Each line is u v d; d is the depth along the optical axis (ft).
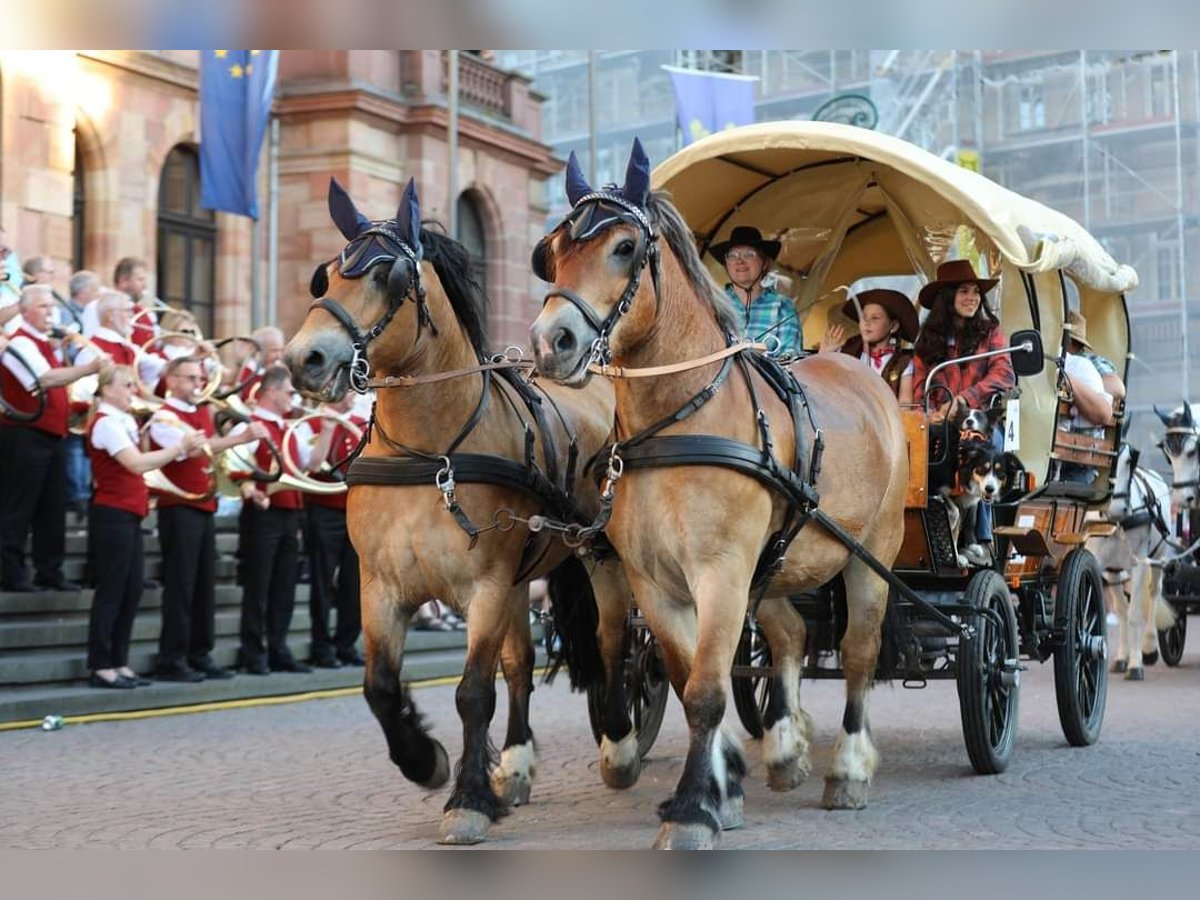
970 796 25.89
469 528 22.39
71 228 63.41
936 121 102.83
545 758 31.45
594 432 26.53
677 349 21.06
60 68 61.87
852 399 25.12
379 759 30.99
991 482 27.35
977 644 27.37
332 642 44.73
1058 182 104.68
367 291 21.95
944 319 30.30
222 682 39.88
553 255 20.75
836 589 27.71
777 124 28.45
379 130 83.76
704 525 20.66
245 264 78.69
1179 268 101.76
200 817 24.64
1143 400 103.04
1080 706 31.76
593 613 26.96
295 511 42.68
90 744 32.83
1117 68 104.12
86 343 40.04
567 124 114.11
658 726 30.78
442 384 22.71
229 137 61.77
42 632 39.19
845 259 35.73
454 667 48.19
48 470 41.29
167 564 39.60
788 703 26.04
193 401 40.11
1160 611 48.98
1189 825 23.29
